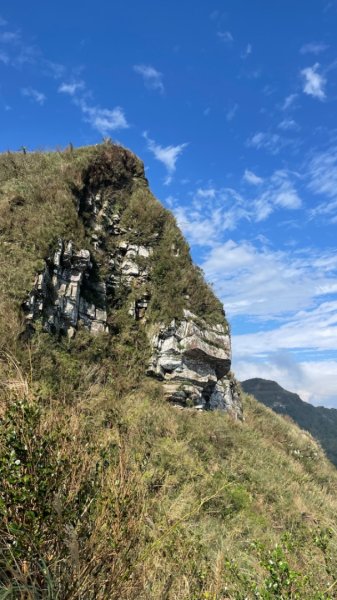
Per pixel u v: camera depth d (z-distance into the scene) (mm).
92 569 2270
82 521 2391
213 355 12453
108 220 13938
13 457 2268
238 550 5156
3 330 7922
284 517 7586
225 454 9570
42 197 12062
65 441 2605
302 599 2793
